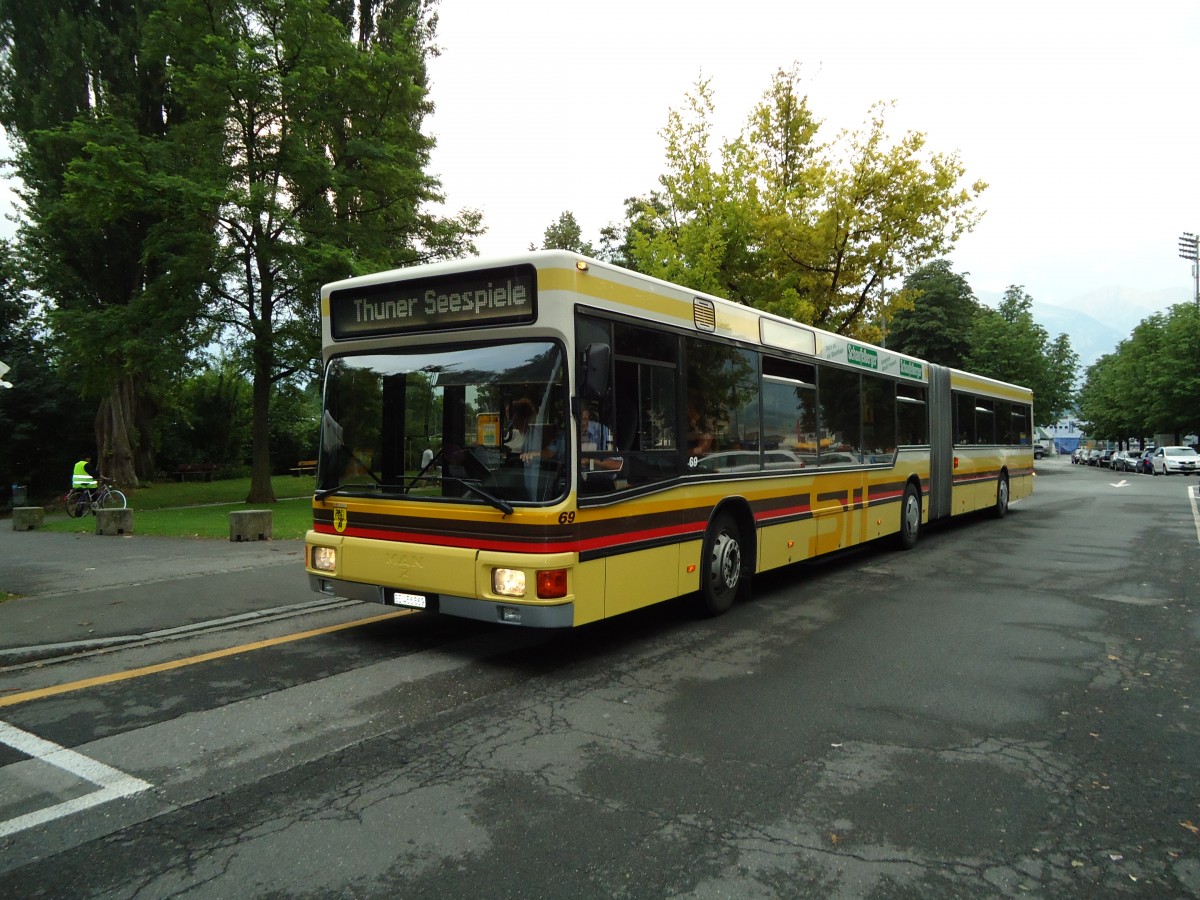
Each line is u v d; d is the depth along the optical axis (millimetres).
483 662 6164
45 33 28688
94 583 9266
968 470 15438
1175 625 7453
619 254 39781
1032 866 3238
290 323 21969
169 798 3846
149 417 37281
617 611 6090
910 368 12820
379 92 22609
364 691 5457
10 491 33438
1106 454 61125
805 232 19938
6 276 32906
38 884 3090
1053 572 10484
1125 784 4035
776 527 8672
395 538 6148
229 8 21531
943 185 19844
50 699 5289
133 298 22922
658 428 6652
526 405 5695
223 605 8039
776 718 4953
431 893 3002
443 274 6016
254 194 19438
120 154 19750
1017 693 5461
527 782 4008
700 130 20328
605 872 3160
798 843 3404
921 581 9844
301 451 50531
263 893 3018
